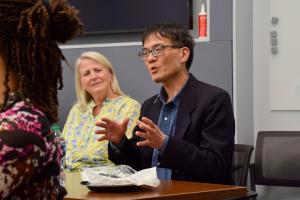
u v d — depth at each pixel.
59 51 0.91
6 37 0.84
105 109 2.86
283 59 3.14
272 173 2.79
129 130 2.69
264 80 3.20
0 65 0.85
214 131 1.91
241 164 2.67
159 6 3.41
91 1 3.62
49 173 0.82
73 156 2.75
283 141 2.80
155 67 2.04
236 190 1.55
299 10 3.10
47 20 0.85
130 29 3.52
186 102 2.01
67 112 3.37
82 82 2.98
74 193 1.44
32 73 0.86
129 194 1.42
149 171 1.53
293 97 3.12
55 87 0.91
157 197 1.36
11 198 0.78
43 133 0.81
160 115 2.07
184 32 2.07
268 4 3.18
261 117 3.22
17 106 0.82
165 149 1.72
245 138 3.11
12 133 0.77
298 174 2.74
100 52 3.32
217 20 3.03
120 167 1.70
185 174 1.89
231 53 2.99
